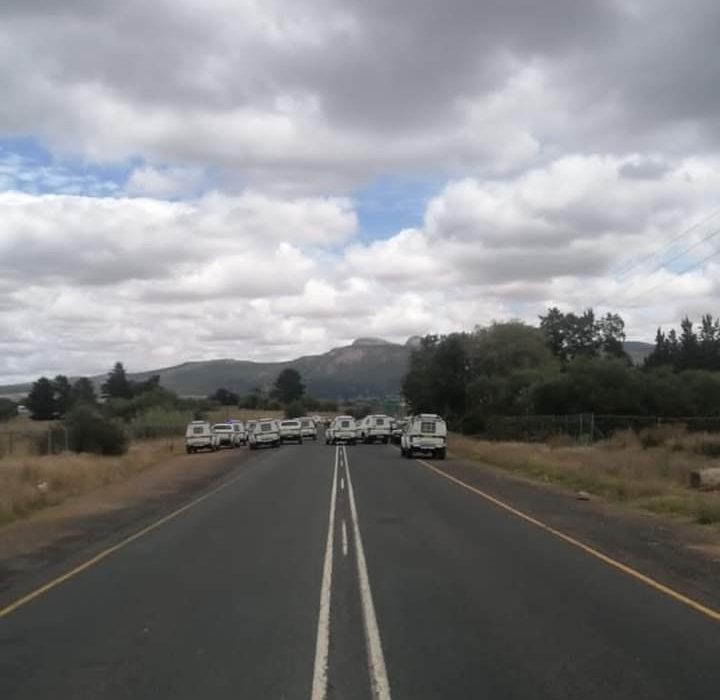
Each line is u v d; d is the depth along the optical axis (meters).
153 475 38.12
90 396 122.81
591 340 121.19
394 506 23.44
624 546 16.03
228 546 16.31
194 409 124.62
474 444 58.00
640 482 28.00
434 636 9.20
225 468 42.25
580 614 10.23
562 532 18.06
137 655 8.57
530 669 7.93
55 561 15.13
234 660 8.34
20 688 7.54
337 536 17.48
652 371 76.06
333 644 8.91
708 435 46.31
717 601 11.02
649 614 10.23
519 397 81.56
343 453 54.84
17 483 26.28
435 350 101.00
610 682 7.53
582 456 40.19
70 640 9.24
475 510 22.44
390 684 7.49
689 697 7.13
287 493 27.61
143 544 16.92
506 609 10.53
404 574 13.05
